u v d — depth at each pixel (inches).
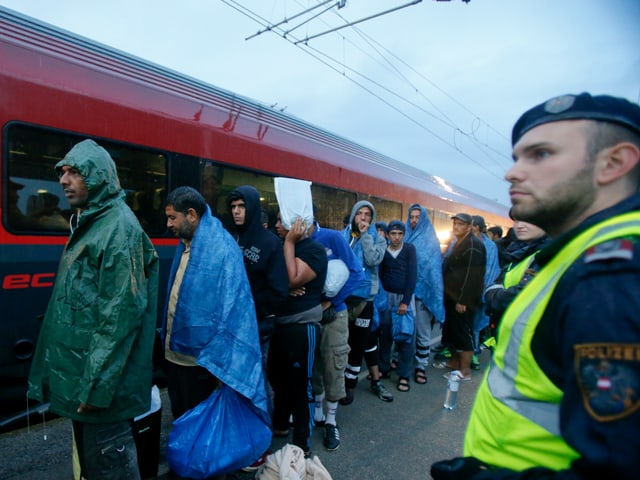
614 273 21.3
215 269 69.4
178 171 135.1
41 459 85.9
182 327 71.1
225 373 66.1
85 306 55.4
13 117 98.0
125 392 58.1
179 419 68.3
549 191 26.6
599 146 25.4
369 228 137.7
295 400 84.7
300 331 82.3
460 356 148.7
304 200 86.5
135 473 62.0
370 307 117.6
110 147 117.5
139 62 134.3
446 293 146.9
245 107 171.3
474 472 28.1
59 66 109.7
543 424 25.2
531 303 27.0
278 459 72.5
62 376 55.7
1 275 96.6
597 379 19.8
